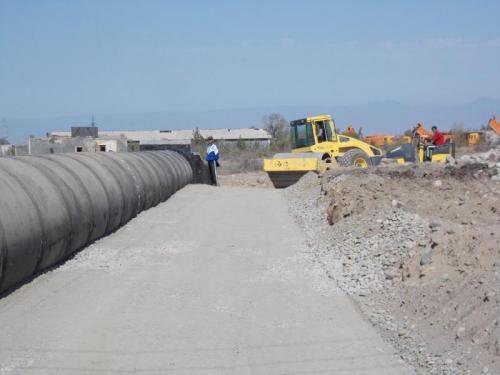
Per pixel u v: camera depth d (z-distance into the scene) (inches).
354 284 350.3
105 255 440.1
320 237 496.1
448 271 306.0
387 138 1950.1
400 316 288.5
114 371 242.1
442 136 979.9
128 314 309.0
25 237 342.0
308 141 965.2
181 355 257.3
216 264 414.0
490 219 463.5
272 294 341.7
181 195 799.1
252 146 2180.1
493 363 216.7
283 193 829.8
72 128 2150.6
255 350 261.4
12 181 366.6
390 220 443.2
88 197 452.1
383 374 233.1
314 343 267.3
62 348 264.4
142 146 1006.4
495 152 1268.5
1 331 283.7
